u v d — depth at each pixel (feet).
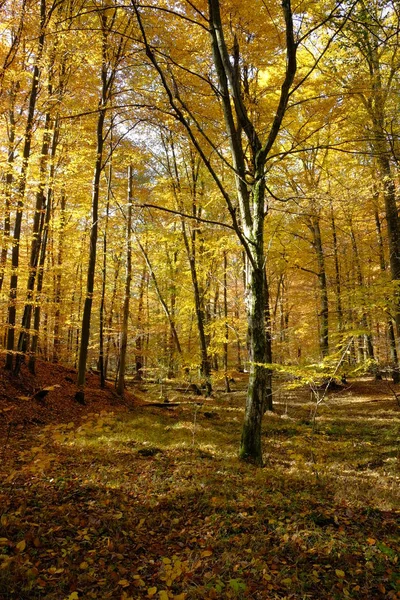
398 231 36.60
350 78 35.50
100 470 21.01
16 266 34.27
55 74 36.78
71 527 13.97
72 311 58.75
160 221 63.41
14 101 32.65
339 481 21.61
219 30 22.76
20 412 31.99
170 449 27.12
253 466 23.58
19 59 28.19
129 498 17.62
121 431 32.32
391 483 21.54
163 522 15.38
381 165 34.58
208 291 62.54
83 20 35.29
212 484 19.72
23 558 11.51
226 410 48.03
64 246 51.44
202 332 56.08
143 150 54.13
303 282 71.87
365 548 13.32
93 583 11.02
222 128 38.52
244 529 14.84
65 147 40.40
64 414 36.24
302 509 16.74
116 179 59.62
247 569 12.12
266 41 30.12
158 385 62.49
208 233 57.98
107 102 39.06
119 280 60.03
